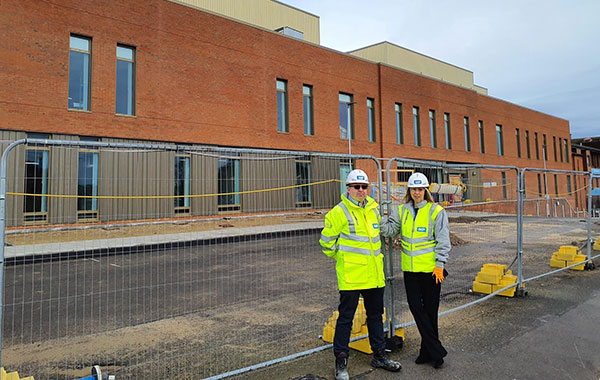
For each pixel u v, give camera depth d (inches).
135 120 616.7
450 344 167.3
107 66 595.5
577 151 1790.1
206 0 912.3
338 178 829.8
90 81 586.9
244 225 470.3
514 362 149.1
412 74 1075.3
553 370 142.5
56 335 189.3
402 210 158.1
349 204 142.8
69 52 570.6
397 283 287.7
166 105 648.4
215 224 449.4
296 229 494.6
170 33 660.1
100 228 354.3
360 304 182.2
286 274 327.0
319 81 876.0
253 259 393.1
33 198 465.1
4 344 178.4
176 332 191.8
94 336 187.2
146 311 227.5
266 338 181.2
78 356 163.5
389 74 1015.0
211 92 701.9
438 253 146.2
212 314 220.8
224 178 628.4
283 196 661.3
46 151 482.6
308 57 859.4
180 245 434.9
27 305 241.6
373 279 141.4
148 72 633.0
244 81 748.6
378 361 145.3
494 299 237.9
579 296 241.9
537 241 518.0
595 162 1907.0
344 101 935.7
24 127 523.5
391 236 164.1
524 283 255.0
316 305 236.7
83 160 501.7
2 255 112.1
